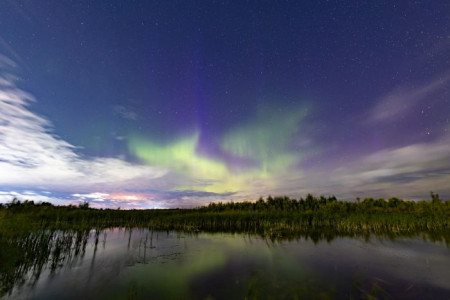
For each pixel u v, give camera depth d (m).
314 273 12.80
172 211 53.25
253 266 14.09
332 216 36.12
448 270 13.45
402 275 12.52
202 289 10.52
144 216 40.03
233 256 16.52
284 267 13.91
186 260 15.34
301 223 33.50
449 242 22.31
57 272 12.54
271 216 37.22
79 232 20.36
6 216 15.37
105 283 11.15
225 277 12.09
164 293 10.10
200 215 38.81
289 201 59.19
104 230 29.77
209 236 25.78
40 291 10.16
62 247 17.36
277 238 24.53
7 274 11.59
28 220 16.64
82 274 12.34
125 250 17.94
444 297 9.85
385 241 22.84
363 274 12.64
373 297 9.70
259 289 10.52
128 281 11.43
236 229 31.67
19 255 13.32
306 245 20.69
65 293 9.99
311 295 9.85
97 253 16.86
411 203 51.91
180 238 24.23
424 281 11.65
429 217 34.69
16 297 9.55
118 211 46.31
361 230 30.55
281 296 9.76
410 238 24.66
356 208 51.81
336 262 15.05
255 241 22.66
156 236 25.34
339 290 10.41
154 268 13.54
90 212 40.34
